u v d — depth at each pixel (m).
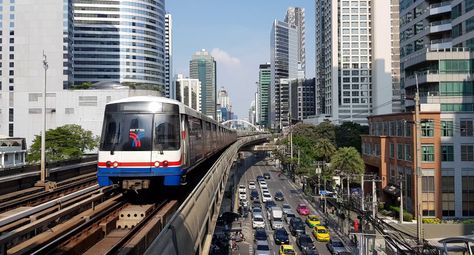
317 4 122.62
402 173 40.44
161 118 14.57
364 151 53.41
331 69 108.56
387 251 27.19
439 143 37.22
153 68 125.25
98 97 68.69
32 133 69.44
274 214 43.50
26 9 70.88
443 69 42.00
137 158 14.14
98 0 119.56
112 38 120.06
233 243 34.59
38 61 70.44
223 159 27.12
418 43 54.34
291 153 72.44
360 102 106.88
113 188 17.47
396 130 42.38
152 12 125.56
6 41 81.31
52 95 68.75
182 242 8.44
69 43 86.06
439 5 49.91
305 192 59.94
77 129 50.81
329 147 67.69
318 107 121.88
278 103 160.00
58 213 11.21
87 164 27.84
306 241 34.38
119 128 14.42
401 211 34.12
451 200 37.19
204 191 13.59
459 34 45.75
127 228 11.87
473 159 37.25
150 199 16.25
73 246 8.96
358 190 51.06
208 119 24.59
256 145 98.62
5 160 46.25
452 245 23.31
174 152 14.44
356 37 106.94
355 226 33.84
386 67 104.00
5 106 75.50
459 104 41.75
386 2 104.25
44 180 19.80
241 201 52.41
